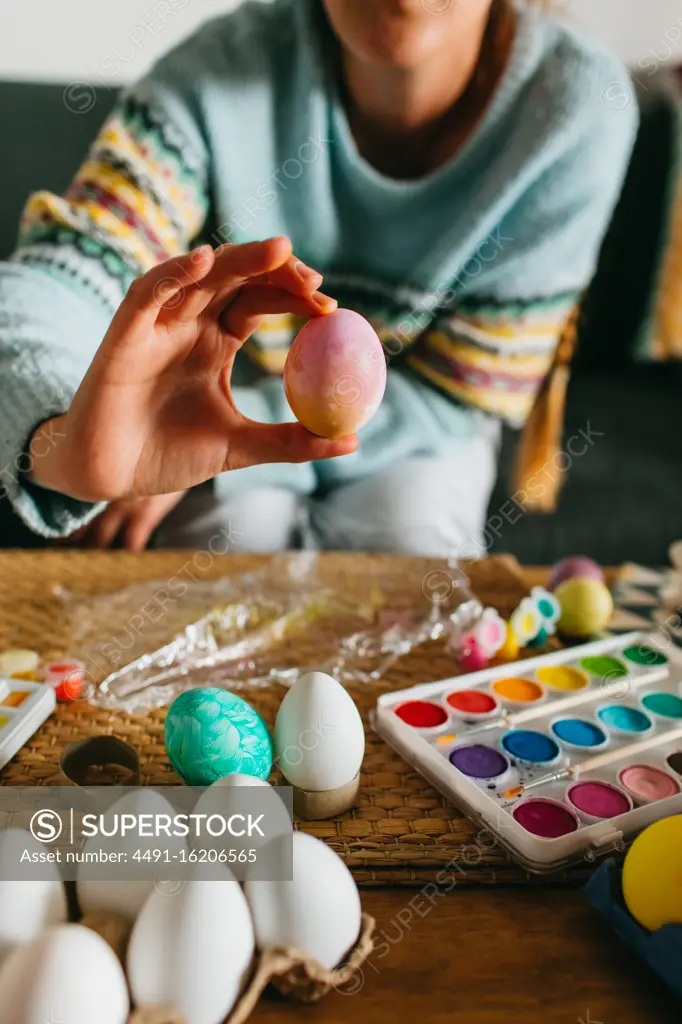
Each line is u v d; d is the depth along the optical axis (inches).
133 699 26.6
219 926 15.6
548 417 53.1
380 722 25.6
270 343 45.3
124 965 16.0
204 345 23.4
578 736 25.6
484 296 44.1
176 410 24.0
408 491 45.7
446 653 30.5
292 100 40.6
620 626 35.4
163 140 39.7
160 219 39.4
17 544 48.4
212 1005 15.5
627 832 21.0
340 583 34.8
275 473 45.4
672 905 17.0
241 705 22.0
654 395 76.0
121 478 23.9
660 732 26.1
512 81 40.0
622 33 74.6
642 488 64.1
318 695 21.4
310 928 16.4
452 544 47.2
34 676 27.1
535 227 43.4
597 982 17.4
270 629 30.8
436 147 43.1
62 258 34.3
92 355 31.6
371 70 38.5
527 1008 16.8
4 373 27.5
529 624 30.6
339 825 21.5
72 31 64.5
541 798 22.5
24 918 16.2
